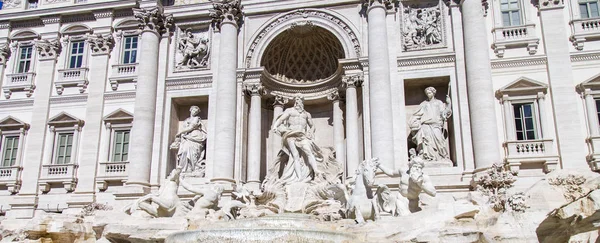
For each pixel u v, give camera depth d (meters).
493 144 25.58
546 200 17.77
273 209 25.27
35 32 34.88
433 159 26.86
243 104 29.95
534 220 17.05
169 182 24.34
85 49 33.81
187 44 31.91
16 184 31.92
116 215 22.19
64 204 31.08
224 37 30.39
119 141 31.70
